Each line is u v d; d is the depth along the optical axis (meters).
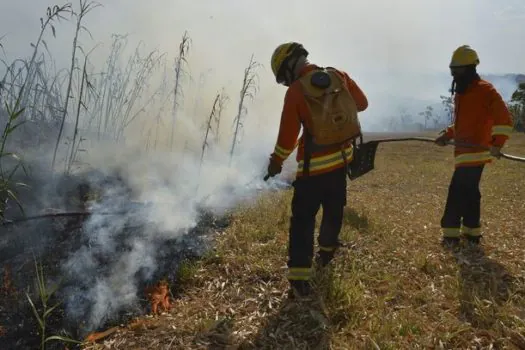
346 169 3.34
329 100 3.10
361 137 3.46
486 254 4.13
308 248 3.28
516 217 5.48
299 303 3.18
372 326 2.89
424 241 4.47
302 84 3.12
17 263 3.40
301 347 2.73
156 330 2.93
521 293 3.35
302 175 3.26
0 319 2.91
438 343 2.73
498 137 3.95
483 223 5.18
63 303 3.09
